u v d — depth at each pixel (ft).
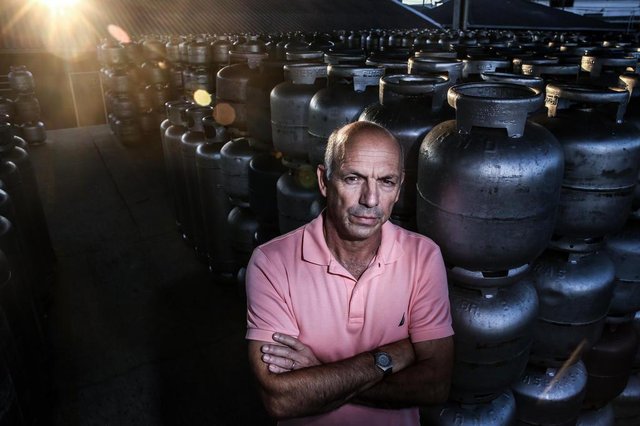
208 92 15.05
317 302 3.83
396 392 3.94
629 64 7.95
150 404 8.82
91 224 16.92
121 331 11.00
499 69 8.48
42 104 34.01
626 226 7.00
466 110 4.82
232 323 11.25
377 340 3.97
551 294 6.24
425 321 3.97
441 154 4.96
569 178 5.50
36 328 8.27
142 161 24.14
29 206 11.59
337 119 6.89
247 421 8.43
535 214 4.84
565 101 5.75
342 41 23.34
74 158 24.91
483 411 6.48
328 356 3.98
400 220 6.44
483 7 57.26
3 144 10.66
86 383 9.34
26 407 7.13
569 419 7.00
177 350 10.32
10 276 7.29
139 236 15.97
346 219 3.51
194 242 14.42
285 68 7.98
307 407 3.75
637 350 8.16
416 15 56.59
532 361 6.91
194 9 44.96
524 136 4.81
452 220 5.01
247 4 48.42
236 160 10.53
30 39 33.17
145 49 24.41
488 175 4.65
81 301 12.22
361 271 3.87
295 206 8.42
